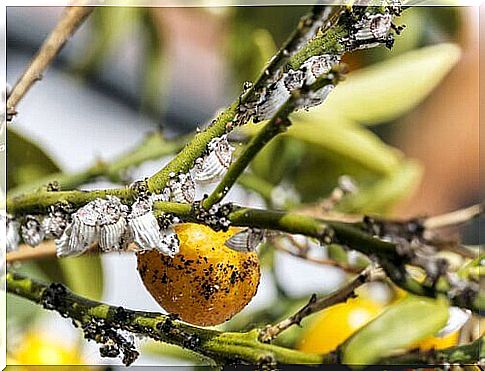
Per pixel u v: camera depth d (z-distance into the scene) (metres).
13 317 0.34
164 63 0.49
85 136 0.58
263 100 0.21
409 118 0.54
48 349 0.34
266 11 0.43
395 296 0.31
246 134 0.28
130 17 0.47
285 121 0.21
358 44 0.21
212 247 0.23
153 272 0.23
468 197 0.58
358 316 0.29
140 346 0.34
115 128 0.59
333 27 0.21
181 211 0.22
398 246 0.19
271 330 0.23
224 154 0.22
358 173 0.40
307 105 0.21
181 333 0.22
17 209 0.24
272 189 0.38
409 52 0.41
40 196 0.23
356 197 0.40
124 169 0.35
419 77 0.40
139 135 0.60
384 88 0.39
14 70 0.42
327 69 0.21
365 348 0.22
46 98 0.55
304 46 0.21
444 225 0.32
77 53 0.51
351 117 0.39
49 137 0.56
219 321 0.24
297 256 0.32
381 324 0.23
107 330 0.23
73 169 0.54
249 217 0.21
